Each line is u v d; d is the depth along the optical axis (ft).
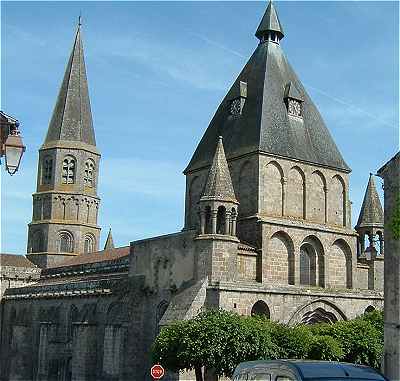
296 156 214.48
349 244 218.59
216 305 178.70
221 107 235.20
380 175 142.61
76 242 346.95
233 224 189.98
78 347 235.20
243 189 210.79
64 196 350.02
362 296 205.67
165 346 162.09
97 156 365.20
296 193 213.66
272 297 187.32
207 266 184.55
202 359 154.61
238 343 154.10
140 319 214.69
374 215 230.68
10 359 296.92
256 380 59.57
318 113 230.89
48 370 259.19
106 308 233.55
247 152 209.87
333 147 228.22
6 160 78.59
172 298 192.54
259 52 232.12
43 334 266.77
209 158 226.99
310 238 211.20
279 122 216.74
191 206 234.58
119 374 213.87
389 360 132.46
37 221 351.05
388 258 136.46
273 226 201.67
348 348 172.86
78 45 377.09
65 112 362.33
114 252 302.25
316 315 196.85
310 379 52.31
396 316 132.57
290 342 160.86
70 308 261.44
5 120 83.61
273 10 235.40
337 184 225.15
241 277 193.26
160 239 211.41
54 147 354.54
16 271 335.06
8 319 317.83
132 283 220.23
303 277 208.74
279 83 224.53
